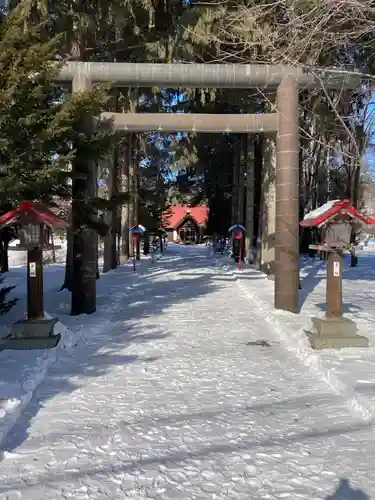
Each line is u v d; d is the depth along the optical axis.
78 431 4.33
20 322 7.31
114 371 6.25
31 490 3.36
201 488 3.37
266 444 4.05
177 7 14.44
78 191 9.84
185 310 11.29
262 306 11.39
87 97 8.30
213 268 24.23
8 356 6.72
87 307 10.40
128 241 29.22
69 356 7.09
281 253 10.46
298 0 8.50
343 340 7.07
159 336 8.43
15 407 4.72
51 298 12.62
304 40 8.49
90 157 9.02
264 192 19.64
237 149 28.52
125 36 14.65
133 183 27.91
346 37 8.60
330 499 3.22
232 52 12.04
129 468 3.65
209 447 4.00
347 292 13.76
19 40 7.36
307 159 30.12
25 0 8.29
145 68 9.91
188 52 13.00
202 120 10.34
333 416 4.66
